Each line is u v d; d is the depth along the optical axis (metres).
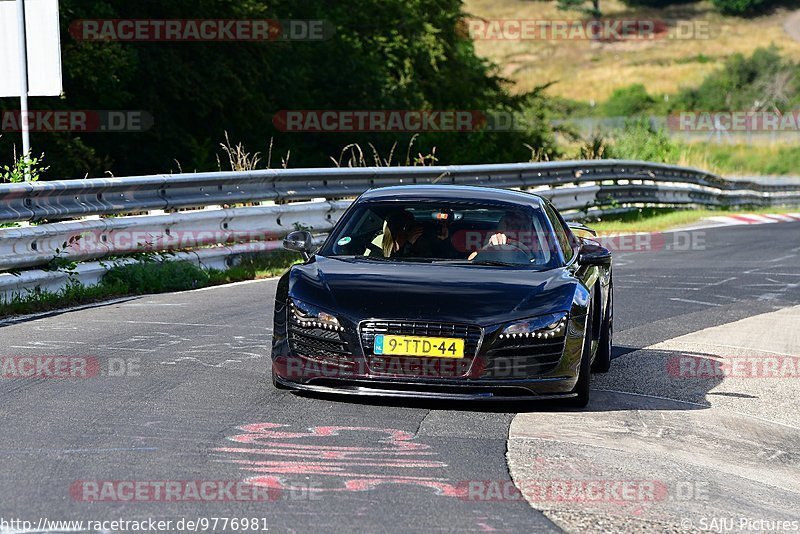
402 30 156.75
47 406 26.48
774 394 32.59
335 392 27.47
